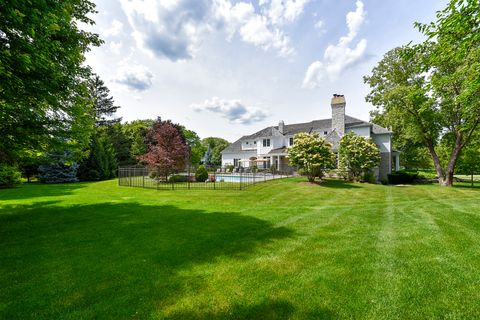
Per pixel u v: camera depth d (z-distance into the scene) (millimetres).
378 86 22719
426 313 2727
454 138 20500
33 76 5949
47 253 4676
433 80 6945
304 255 4469
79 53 8070
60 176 25969
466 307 2812
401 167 44312
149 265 4078
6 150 7723
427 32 6285
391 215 7879
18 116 6836
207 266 4023
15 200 12383
